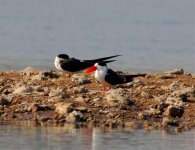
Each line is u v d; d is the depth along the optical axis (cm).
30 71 2225
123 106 1778
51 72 2144
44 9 5841
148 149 1487
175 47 3644
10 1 6394
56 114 1736
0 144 1495
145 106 1797
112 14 5628
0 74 2148
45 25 4475
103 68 1967
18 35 3816
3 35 3772
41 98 1830
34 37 3766
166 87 1981
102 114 1744
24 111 1755
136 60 3062
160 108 1783
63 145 1502
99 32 4203
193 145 1530
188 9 6450
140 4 6912
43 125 1675
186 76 2198
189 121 1728
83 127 1664
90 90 1942
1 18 4784
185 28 4722
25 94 1855
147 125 1692
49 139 1546
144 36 4097
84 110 1745
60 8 6041
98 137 1573
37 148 1473
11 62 2803
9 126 1653
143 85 2020
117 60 3031
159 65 2923
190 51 3509
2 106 1773
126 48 3500
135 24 4825
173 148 1502
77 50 3353
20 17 4947
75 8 6109
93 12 5766
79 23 4731
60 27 4397
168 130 1661
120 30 4369
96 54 3247
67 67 2195
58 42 3619
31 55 3072
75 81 2036
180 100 1839
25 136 1567
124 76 2008
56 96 1839
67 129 1641
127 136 1591
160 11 6100
